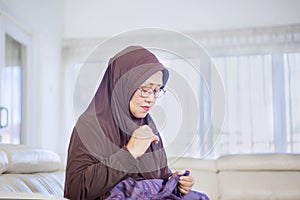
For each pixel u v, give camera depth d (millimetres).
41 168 1680
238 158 2617
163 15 4160
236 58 3967
